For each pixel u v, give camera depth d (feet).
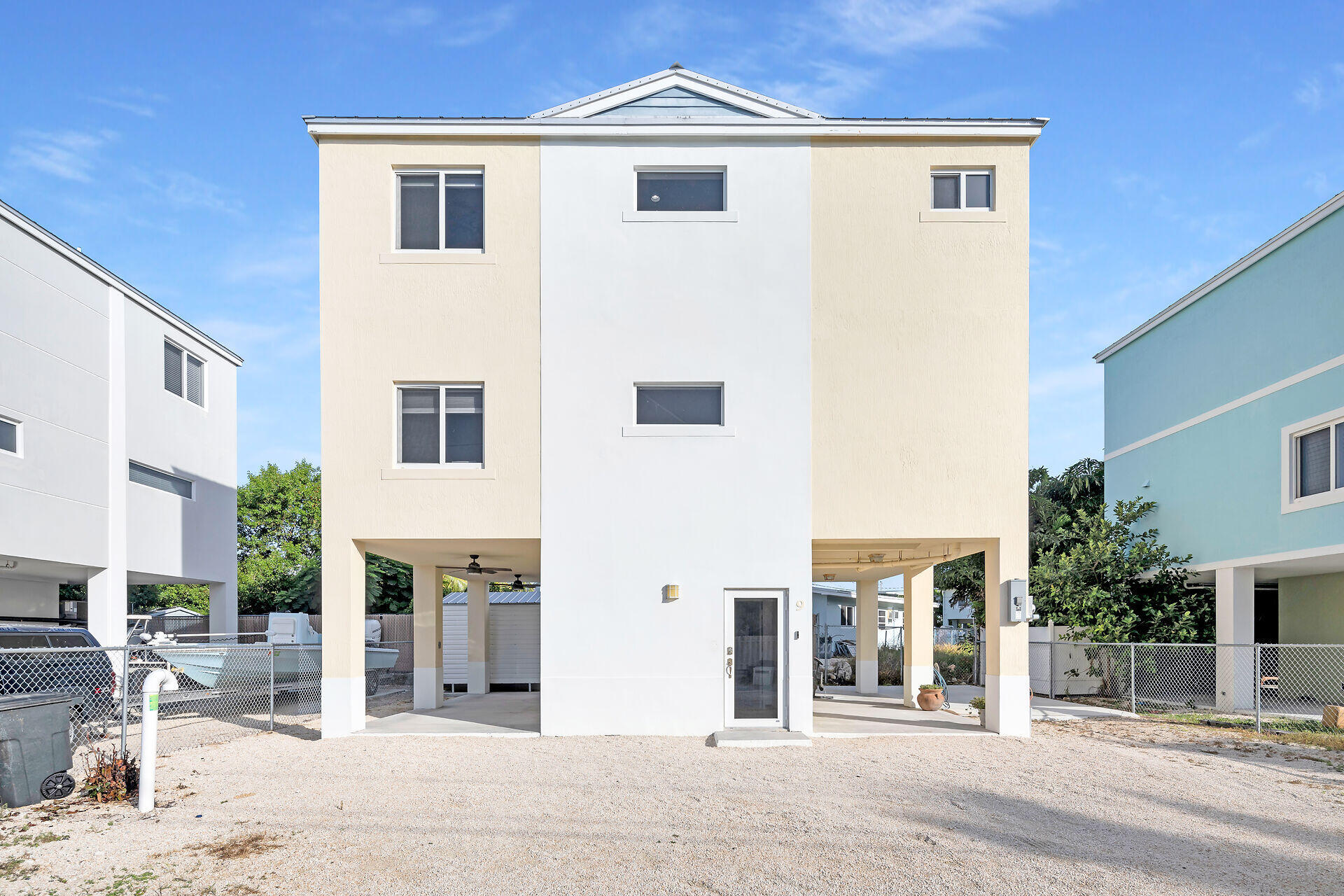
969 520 45.24
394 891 21.86
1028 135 45.85
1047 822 28.19
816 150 46.29
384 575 121.19
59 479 60.44
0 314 55.21
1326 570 63.52
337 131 45.32
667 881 22.61
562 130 45.73
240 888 22.04
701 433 45.11
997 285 45.96
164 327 74.59
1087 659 67.26
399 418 45.57
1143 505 73.82
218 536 83.76
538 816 28.55
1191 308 68.49
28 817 28.37
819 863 23.97
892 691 70.18
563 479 44.80
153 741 29.35
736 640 44.68
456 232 46.24
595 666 44.16
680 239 45.88
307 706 61.36
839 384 45.57
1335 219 53.16
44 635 47.47
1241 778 35.04
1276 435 58.13
